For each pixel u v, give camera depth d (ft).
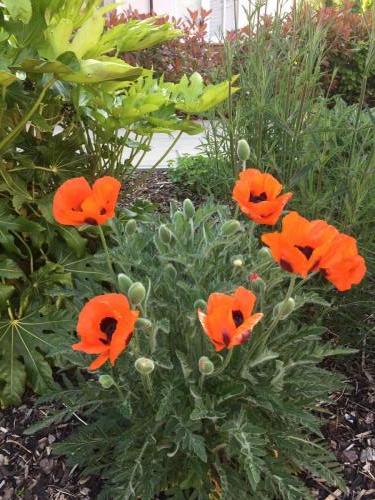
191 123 4.97
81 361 3.63
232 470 3.66
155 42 5.16
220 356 3.33
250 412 3.72
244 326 2.59
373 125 4.95
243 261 3.77
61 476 3.97
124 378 3.60
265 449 3.79
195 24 11.26
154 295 3.76
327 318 5.04
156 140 11.19
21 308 4.52
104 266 4.51
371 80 11.26
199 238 3.90
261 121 5.27
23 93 4.35
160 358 3.39
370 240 4.79
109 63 3.83
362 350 5.09
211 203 4.16
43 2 3.90
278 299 3.92
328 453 3.71
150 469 3.48
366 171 4.72
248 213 2.98
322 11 5.36
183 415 3.43
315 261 2.72
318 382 3.70
